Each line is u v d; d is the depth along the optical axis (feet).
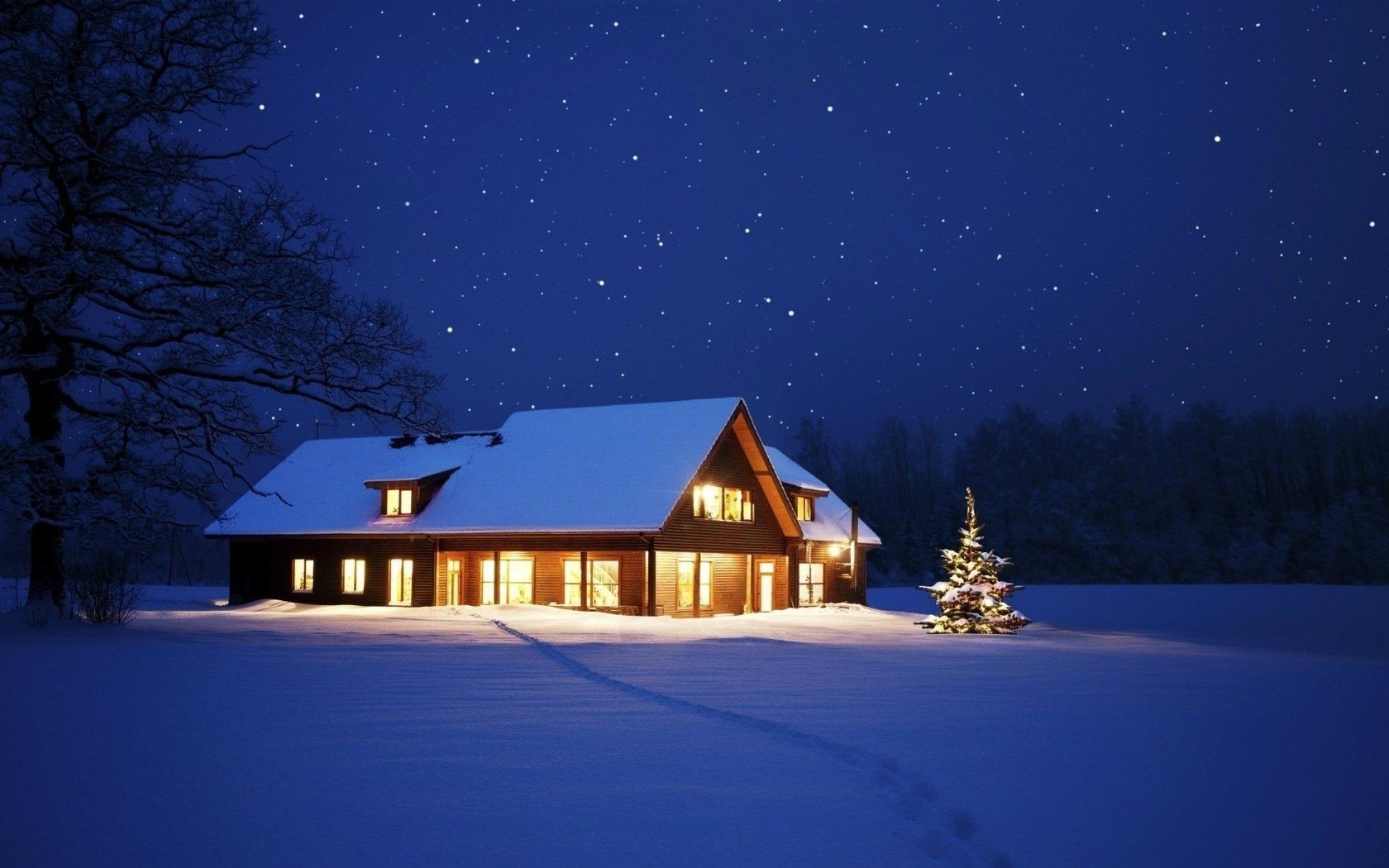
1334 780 25.99
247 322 68.85
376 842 18.65
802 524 139.95
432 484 121.39
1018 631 99.50
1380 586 271.90
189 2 67.05
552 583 112.37
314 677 43.45
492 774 24.39
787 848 18.60
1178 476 324.80
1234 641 94.94
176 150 70.08
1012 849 19.06
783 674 49.52
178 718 31.65
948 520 307.99
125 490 70.08
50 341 68.23
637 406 125.29
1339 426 321.73
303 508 126.11
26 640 57.47
